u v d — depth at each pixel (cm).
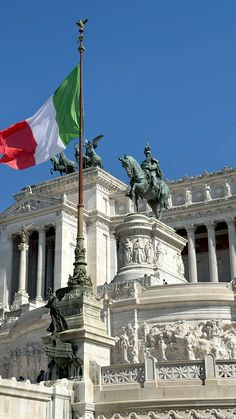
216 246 9738
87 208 9206
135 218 5338
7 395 2181
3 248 9112
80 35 3484
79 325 2600
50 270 9119
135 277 5053
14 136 3669
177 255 5819
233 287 4241
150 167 5728
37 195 8944
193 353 3872
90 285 2800
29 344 4344
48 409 2345
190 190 9250
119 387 2489
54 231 9106
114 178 9550
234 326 3997
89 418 2431
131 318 4191
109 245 9162
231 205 8800
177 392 2402
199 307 4131
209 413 2350
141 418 2391
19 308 6744
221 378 2412
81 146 3203
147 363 2480
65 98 3581
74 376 2525
